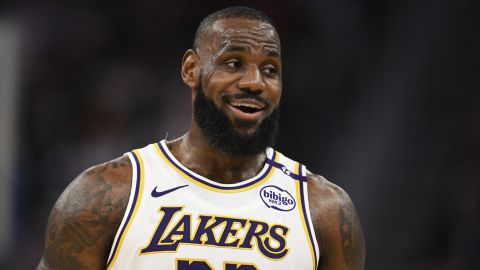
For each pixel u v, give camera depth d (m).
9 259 13.59
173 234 5.22
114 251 5.19
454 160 17.66
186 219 5.29
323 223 5.61
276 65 5.44
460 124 18.17
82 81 17.30
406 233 16.77
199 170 5.52
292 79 18.19
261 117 5.40
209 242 5.25
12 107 12.02
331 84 18.52
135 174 5.40
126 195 5.31
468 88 18.83
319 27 18.88
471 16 19.64
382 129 18.27
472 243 14.18
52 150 16.09
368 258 16.64
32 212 15.15
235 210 5.40
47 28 17.56
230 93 5.31
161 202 5.31
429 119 18.41
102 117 16.41
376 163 17.69
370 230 16.91
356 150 17.95
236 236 5.30
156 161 5.51
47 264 5.33
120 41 18.06
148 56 18.02
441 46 19.41
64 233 5.26
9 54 12.03
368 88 18.95
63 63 17.38
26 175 15.35
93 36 17.81
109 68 17.56
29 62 17.06
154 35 18.22
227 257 5.23
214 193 5.44
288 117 17.91
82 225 5.23
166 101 17.14
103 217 5.24
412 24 19.77
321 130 18.05
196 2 18.48
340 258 5.68
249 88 5.27
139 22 18.25
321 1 18.97
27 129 16.25
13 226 14.04
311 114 18.09
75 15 17.92
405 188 17.41
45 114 16.52
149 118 16.72
